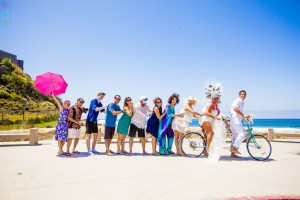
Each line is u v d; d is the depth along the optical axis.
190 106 6.58
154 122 6.74
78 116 6.70
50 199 3.00
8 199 2.99
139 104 6.66
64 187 3.52
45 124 21.83
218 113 6.11
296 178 4.06
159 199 2.99
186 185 3.62
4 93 42.59
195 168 4.87
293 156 6.48
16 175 4.24
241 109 6.17
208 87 6.11
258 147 5.95
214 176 4.19
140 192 3.28
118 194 3.19
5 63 58.31
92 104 6.89
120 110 6.83
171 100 6.67
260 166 5.09
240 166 5.09
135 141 10.57
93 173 4.40
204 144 6.34
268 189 3.41
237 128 6.05
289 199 3.08
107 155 6.54
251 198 3.03
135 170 4.66
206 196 3.10
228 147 8.46
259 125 64.75
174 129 6.59
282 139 11.50
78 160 5.76
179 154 6.57
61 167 4.95
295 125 61.75
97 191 3.32
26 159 5.89
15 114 24.34
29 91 54.91
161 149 6.60
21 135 8.75
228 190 3.37
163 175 4.26
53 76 6.78
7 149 7.73
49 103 53.47
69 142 6.58
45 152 7.07
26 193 3.23
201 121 6.11
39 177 4.10
